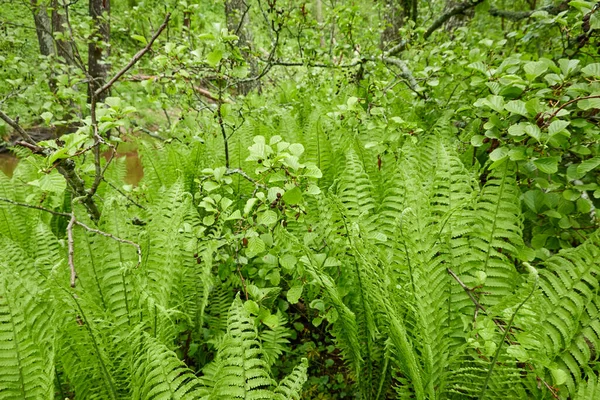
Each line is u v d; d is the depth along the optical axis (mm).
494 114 2012
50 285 1600
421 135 3201
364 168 2947
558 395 1532
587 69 1811
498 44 3102
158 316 1751
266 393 1333
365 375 2064
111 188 3199
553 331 1643
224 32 2369
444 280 1808
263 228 2066
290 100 5234
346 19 4324
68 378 1725
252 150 1864
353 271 1847
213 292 2379
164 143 3406
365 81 3818
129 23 4461
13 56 4145
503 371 1575
